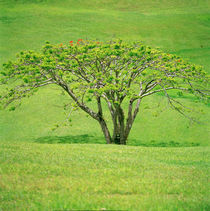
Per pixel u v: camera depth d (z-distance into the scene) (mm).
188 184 14336
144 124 40844
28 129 38594
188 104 46312
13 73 30312
